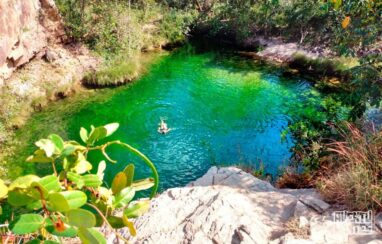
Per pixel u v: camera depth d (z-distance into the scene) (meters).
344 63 11.92
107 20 12.41
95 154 8.09
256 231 3.17
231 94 11.29
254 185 4.23
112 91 11.21
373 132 4.22
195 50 14.98
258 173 5.89
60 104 10.28
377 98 4.86
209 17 16.58
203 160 8.39
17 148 8.18
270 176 6.09
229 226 3.25
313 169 4.78
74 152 0.80
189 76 12.52
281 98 10.98
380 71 4.99
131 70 11.85
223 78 12.37
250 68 13.14
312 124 6.95
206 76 12.52
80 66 11.48
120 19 12.52
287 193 3.99
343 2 5.44
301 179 4.74
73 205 0.60
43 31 11.22
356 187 3.35
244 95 11.22
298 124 6.91
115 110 10.20
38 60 11.09
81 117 9.74
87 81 11.37
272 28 15.23
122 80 11.60
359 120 5.37
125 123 9.62
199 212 3.51
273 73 12.66
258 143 8.96
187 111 10.33
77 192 0.62
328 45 12.73
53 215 0.58
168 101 10.82
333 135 5.58
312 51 13.08
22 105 9.54
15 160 7.75
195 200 3.80
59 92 10.61
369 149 3.77
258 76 12.45
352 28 5.48
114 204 0.79
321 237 3.01
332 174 4.04
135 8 15.69
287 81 12.04
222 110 10.41
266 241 3.06
